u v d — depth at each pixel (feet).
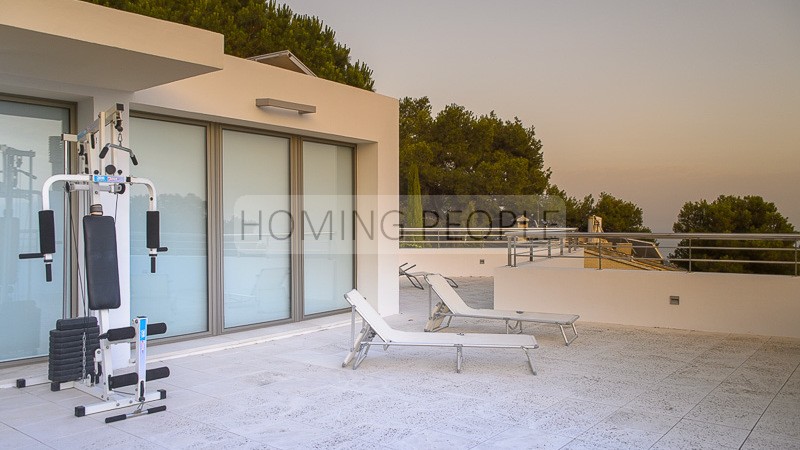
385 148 28.60
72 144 18.29
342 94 26.09
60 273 18.34
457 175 67.97
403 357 19.92
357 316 27.32
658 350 21.02
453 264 51.26
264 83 22.68
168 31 15.02
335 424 13.14
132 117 19.90
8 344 17.44
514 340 17.99
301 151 25.76
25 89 16.80
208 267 22.22
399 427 12.92
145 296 20.47
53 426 12.94
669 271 25.68
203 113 20.62
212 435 12.41
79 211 17.95
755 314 23.97
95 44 13.73
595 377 17.28
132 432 12.60
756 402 14.80
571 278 27.50
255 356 19.99
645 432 12.60
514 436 12.35
